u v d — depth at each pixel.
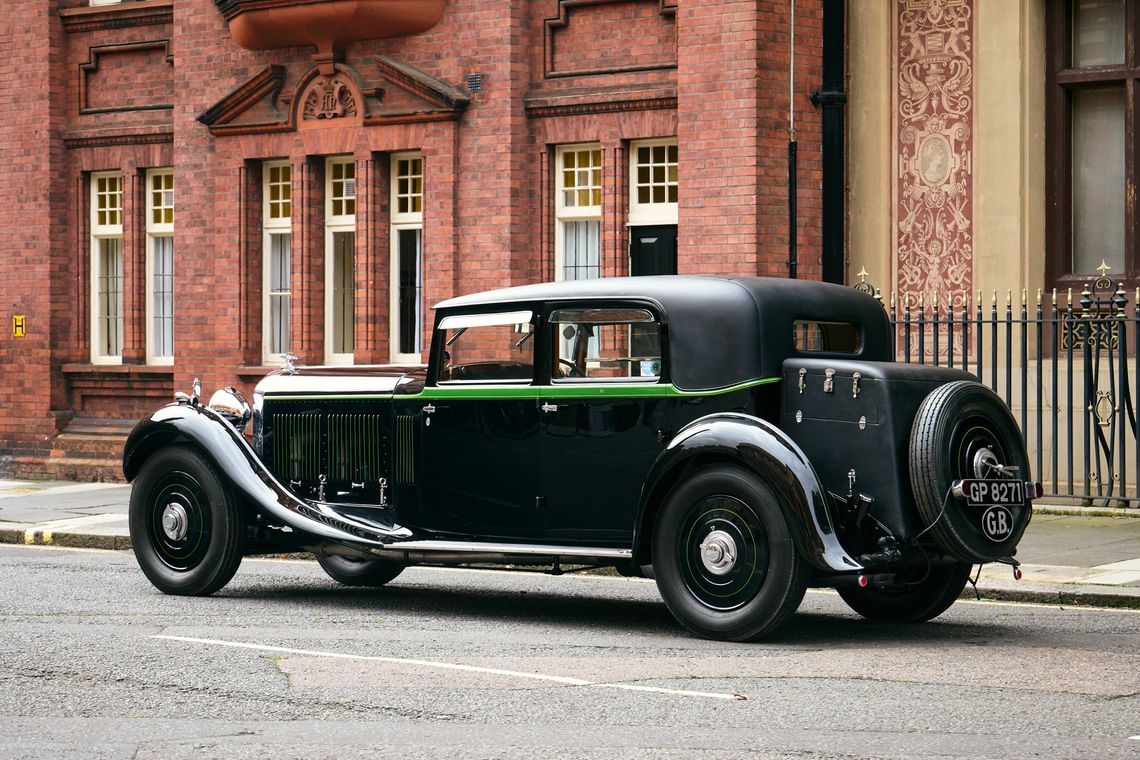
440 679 7.55
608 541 9.26
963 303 14.47
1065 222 15.63
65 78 20.97
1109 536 12.79
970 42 15.70
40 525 15.58
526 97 17.44
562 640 8.77
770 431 8.50
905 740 6.25
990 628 9.28
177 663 8.00
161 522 10.81
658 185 17.05
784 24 15.98
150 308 20.64
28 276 20.97
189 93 19.64
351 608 10.20
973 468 8.56
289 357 11.12
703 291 9.05
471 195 17.62
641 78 16.88
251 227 19.28
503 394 9.60
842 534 8.62
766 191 15.86
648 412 9.09
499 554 9.45
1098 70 15.41
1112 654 8.27
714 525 8.65
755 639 8.59
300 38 18.52
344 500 10.51
